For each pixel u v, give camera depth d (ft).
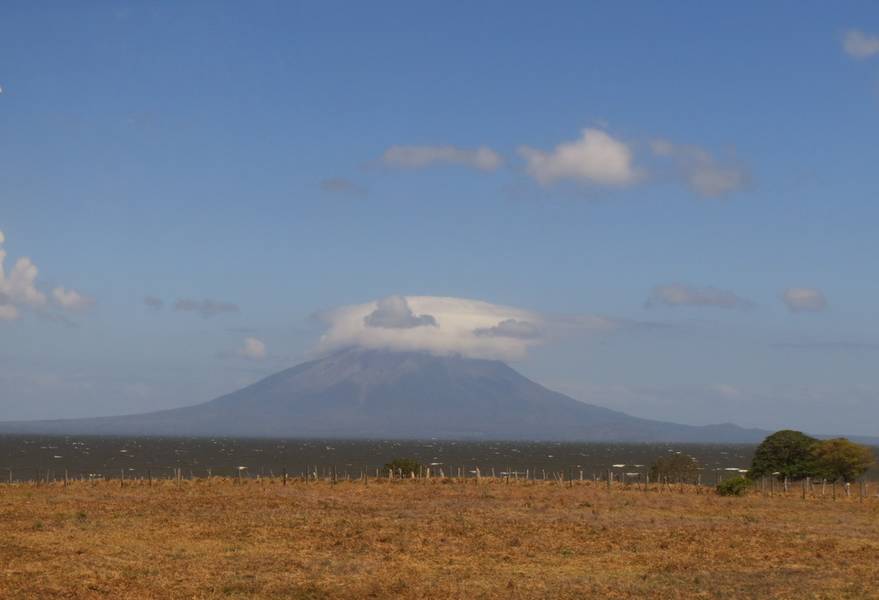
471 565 135.64
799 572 132.46
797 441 357.41
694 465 379.35
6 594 107.34
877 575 129.90
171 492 247.50
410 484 291.17
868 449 355.97
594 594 115.14
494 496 247.70
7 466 564.30
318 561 135.95
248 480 302.45
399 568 131.54
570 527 178.19
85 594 108.88
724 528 181.68
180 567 128.36
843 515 215.72
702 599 112.68
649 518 198.90
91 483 283.18
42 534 157.07
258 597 110.42
